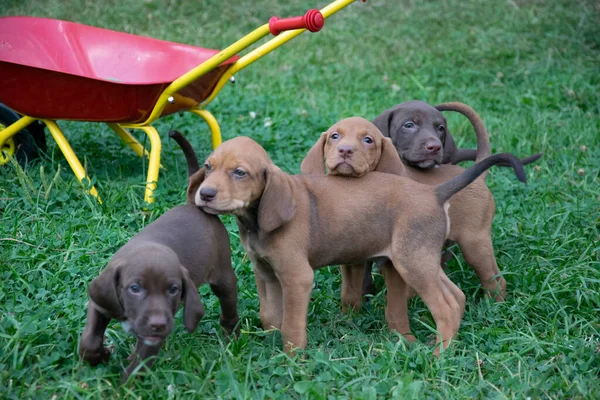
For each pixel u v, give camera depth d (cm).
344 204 190
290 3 464
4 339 178
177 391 171
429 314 205
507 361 185
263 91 333
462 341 194
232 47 215
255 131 282
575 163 275
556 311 202
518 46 390
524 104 325
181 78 222
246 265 213
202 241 180
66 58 252
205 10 450
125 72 254
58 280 200
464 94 338
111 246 211
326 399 172
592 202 246
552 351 188
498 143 289
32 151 245
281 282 186
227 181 181
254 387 173
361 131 197
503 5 450
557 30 405
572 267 213
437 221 191
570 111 316
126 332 182
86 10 434
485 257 207
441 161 213
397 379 178
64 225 218
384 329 198
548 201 252
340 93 337
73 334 184
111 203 227
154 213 225
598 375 184
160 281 166
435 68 367
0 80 225
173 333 187
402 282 196
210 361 179
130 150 266
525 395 176
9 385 168
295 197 187
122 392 170
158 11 442
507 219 239
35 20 253
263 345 190
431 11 448
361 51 395
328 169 196
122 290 167
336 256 191
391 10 455
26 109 230
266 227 182
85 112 229
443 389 177
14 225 215
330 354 185
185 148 196
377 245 192
